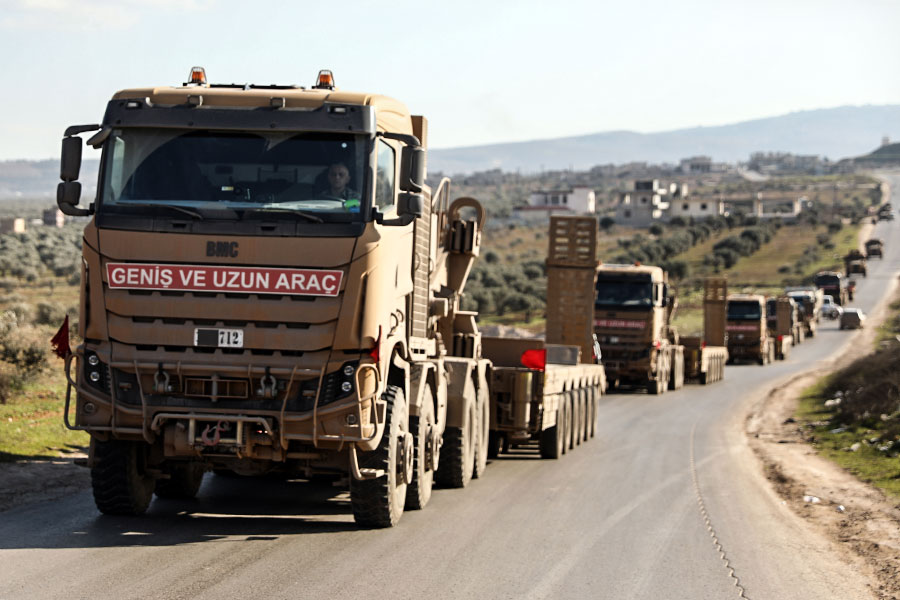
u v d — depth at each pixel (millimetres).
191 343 19562
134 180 19828
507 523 23766
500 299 166625
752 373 109375
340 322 19484
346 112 19766
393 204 21312
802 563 21656
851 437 47562
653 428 52844
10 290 146250
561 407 39156
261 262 19516
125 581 16125
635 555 21047
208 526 21234
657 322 76438
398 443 22250
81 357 20062
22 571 16453
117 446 21094
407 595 16453
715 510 27969
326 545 19938
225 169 19781
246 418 19469
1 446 29453
